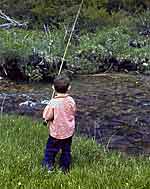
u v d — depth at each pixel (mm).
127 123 11578
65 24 23188
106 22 24391
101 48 20141
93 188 5699
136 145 9836
